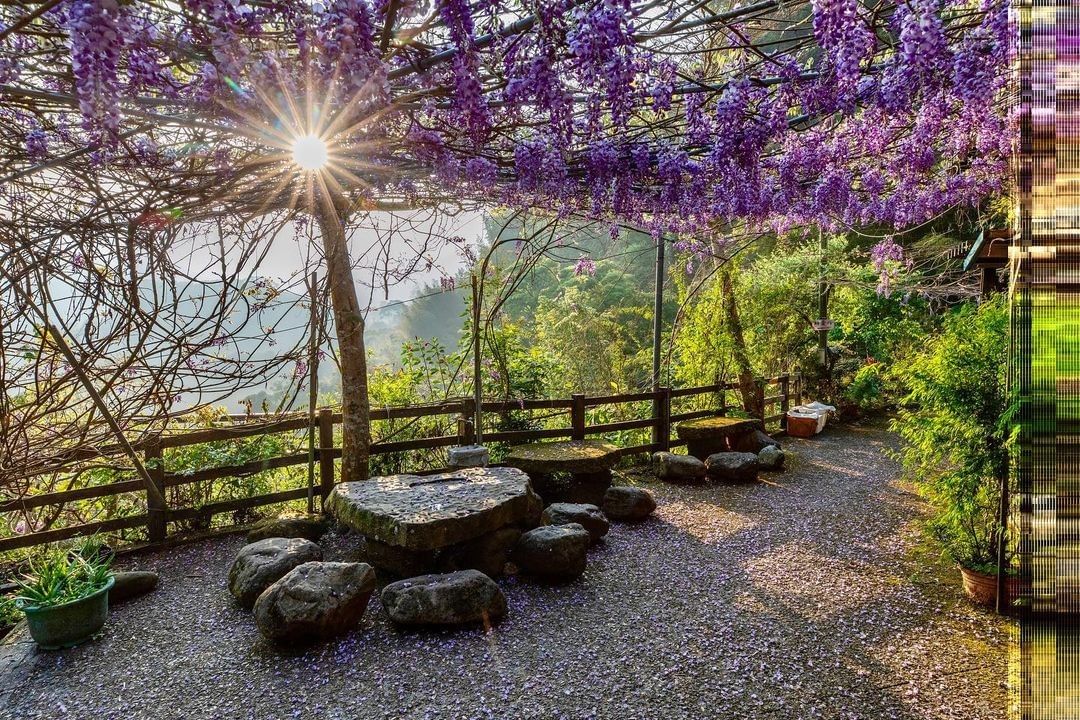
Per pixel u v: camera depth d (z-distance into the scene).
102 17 0.76
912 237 8.09
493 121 1.44
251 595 2.99
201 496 4.17
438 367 5.71
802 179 2.19
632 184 1.79
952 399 2.84
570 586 3.26
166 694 2.31
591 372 10.94
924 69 1.19
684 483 5.41
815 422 7.41
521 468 4.55
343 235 3.35
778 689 2.29
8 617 3.00
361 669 2.46
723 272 7.05
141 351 1.94
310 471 4.13
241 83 0.96
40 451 2.07
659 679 2.36
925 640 2.64
